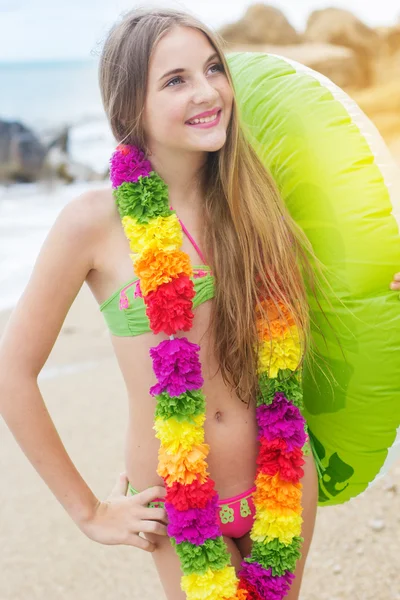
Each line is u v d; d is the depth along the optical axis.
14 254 9.83
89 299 7.29
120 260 2.03
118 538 2.04
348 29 21.94
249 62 2.55
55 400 5.00
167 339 2.04
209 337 2.09
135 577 3.24
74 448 4.33
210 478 2.09
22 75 34.56
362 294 2.18
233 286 2.09
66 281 2.00
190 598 1.97
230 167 2.12
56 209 14.07
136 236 1.99
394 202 2.19
